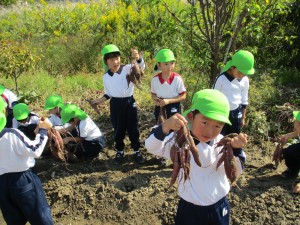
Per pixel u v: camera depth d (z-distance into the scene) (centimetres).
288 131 482
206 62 504
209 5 505
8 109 425
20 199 288
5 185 285
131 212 366
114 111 414
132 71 394
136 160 451
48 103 433
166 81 395
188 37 524
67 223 372
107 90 412
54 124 446
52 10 1057
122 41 788
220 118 201
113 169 437
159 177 401
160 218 359
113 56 393
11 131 273
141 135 504
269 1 493
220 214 244
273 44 657
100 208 378
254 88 581
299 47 676
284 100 557
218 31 487
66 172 434
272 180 388
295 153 369
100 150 455
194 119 214
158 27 712
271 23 615
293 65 712
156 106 426
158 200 371
